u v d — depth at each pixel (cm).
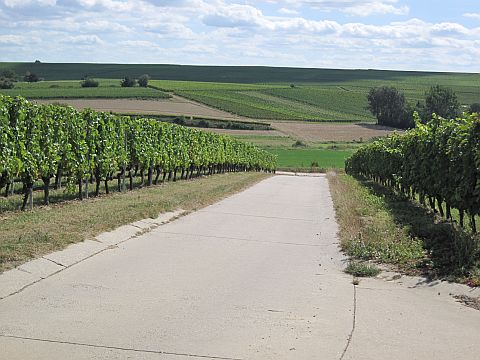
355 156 4800
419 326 700
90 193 2088
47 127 1642
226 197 2255
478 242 1067
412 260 1046
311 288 873
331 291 859
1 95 1514
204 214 1680
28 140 1557
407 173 2144
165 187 2498
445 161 1445
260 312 732
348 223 1522
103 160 2034
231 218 1634
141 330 641
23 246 955
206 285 858
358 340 639
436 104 10100
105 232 1195
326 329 673
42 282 826
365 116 11362
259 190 2836
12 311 688
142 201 1733
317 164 7138
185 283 864
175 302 759
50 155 1642
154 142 2644
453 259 994
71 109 1838
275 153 7919
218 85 13588
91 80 11512
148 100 10312
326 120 10794
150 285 841
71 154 1797
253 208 1930
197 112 9900
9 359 543
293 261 1082
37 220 1253
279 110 11088
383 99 10725
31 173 1534
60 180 2198
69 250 1005
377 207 1934
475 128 1174
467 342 645
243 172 5103
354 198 2288
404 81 15538
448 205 1487
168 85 12794
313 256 1143
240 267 1001
